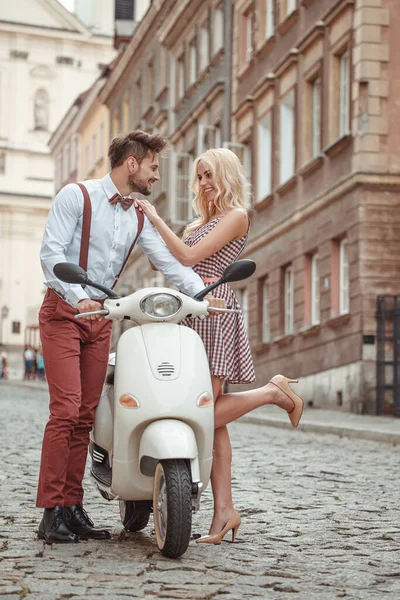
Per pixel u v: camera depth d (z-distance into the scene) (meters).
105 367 7.36
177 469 6.41
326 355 27.00
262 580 5.99
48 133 83.88
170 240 7.19
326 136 27.72
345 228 25.95
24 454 13.65
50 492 7.08
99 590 5.64
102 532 7.23
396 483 10.95
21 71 82.94
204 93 39.84
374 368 24.61
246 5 35.25
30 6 82.50
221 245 7.21
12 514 8.35
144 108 50.25
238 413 7.16
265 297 33.16
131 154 7.27
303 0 29.34
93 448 7.22
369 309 24.80
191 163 42.88
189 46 42.94
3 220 83.44
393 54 25.17
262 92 32.97
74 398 7.08
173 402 6.53
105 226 7.29
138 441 6.61
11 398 34.75
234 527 7.16
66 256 7.33
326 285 27.25
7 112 83.12
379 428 18.03
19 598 5.44
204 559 6.56
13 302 82.75
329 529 7.91
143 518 7.39
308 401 28.25
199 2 40.53
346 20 26.23
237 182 7.35
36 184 83.88
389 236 25.11
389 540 7.47
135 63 52.34
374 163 25.05
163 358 6.64
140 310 6.72
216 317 7.13
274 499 9.58
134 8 73.31
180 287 7.23
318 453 14.66
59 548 6.82
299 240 29.34
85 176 64.12
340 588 5.85
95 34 83.75
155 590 5.68
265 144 33.53
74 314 7.15
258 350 32.78
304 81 29.55
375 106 25.11
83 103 63.19
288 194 30.41
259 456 13.97
